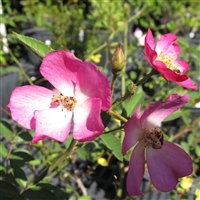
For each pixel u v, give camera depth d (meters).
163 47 0.13
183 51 0.24
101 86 0.10
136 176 0.10
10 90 0.31
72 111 0.11
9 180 0.14
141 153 0.11
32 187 0.12
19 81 0.33
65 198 0.16
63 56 0.10
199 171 0.22
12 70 0.29
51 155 0.17
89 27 0.37
